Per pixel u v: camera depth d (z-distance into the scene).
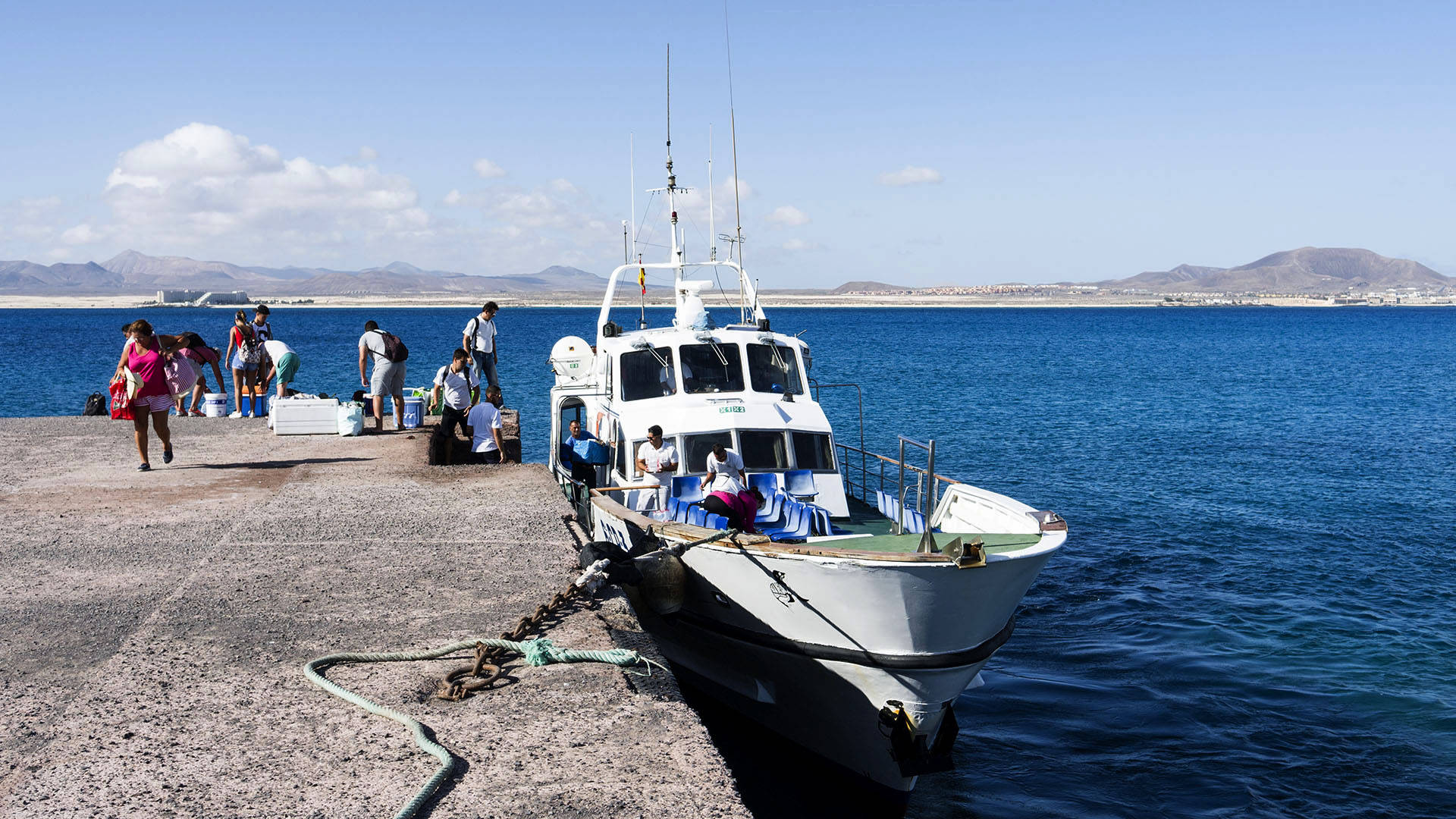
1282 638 13.23
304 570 7.15
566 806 3.87
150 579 6.86
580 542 8.36
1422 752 10.19
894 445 29.86
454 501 9.61
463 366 13.80
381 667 5.32
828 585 8.08
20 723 4.54
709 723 10.88
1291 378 57.59
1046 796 9.56
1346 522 19.66
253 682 5.06
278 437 14.31
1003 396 45.25
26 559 7.35
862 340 109.00
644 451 10.87
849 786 9.57
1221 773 9.88
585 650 5.55
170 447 11.56
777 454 11.31
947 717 8.98
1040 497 21.95
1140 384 52.38
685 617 9.77
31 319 191.00
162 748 4.31
